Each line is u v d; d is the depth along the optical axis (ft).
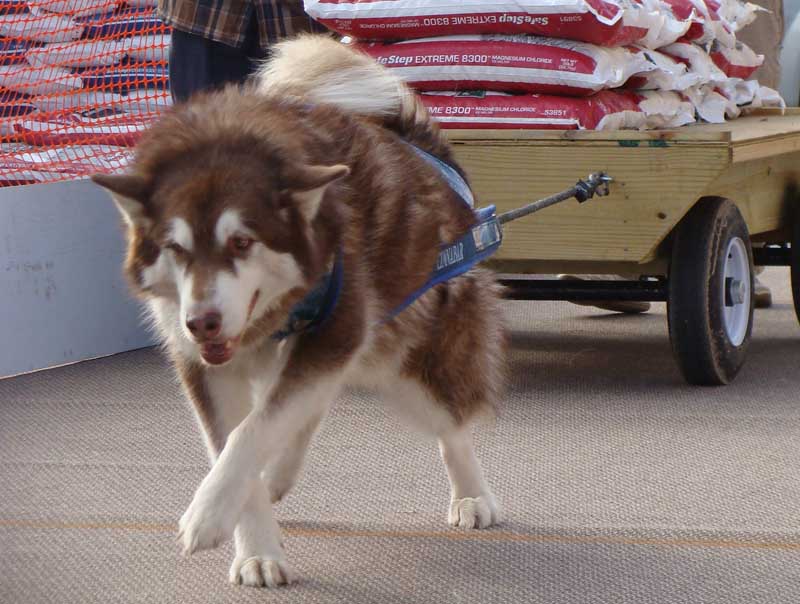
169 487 15.16
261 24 20.42
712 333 19.19
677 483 15.05
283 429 11.18
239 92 12.31
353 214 11.68
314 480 15.29
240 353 11.66
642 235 18.24
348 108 13.04
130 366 22.09
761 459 15.98
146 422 18.31
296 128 11.51
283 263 10.78
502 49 18.47
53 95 26.76
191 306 10.22
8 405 19.42
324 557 12.56
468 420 13.47
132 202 10.81
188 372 11.91
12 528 13.61
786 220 22.84
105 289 22.85
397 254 12.18
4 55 27.99
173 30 20.94
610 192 18.19
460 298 13.32
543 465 15.87
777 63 32.35
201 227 10.41
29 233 21.52
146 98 25.96
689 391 19.65
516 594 11.51
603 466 15.78
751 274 20.39
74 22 27.63
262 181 10.66
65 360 22.30
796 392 19.47
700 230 18.90
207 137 10.94
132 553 12.75
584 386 20.13
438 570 12.16
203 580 11.94
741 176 20.45
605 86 18.70
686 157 17.75
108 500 14.65
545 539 13.06
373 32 19.03
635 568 12.16
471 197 13.92
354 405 19.08
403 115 13.76
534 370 21.39
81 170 24.09
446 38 18.84
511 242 18.79
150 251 10.91
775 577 11.88
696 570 12.09
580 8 17.67
